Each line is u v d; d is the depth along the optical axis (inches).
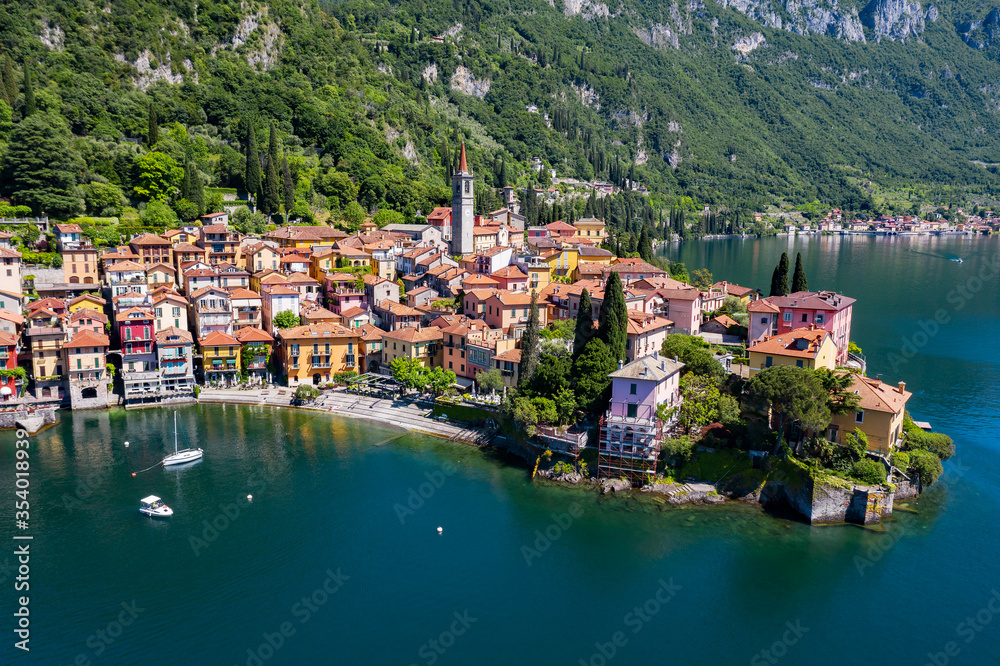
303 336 6747.1
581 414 5251.0
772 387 4507.9
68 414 6210.6
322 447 5561.0
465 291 7524.6
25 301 6899.6
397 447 5570.9
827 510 4394.7
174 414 6259.8
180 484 4928.6
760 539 4254.4
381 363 7037.4
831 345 5398.6
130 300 6840.6
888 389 4879.4
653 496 4694.9
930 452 4788.4
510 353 5984.3
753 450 4736.7
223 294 7165.4
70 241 7647.6
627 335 5698.8
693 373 5300.2
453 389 6294.3
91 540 4239.7
